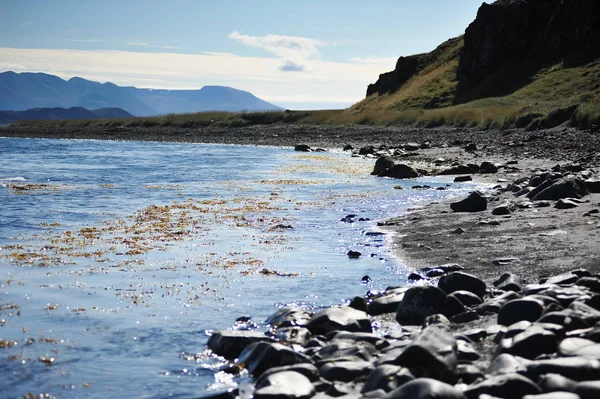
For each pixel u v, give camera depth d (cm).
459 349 646
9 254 1292
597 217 1464
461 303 853
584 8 7150
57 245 1395
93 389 644
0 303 941
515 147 3812
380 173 3033
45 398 622
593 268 1023
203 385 655
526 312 734
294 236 1505
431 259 1202
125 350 755
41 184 2705
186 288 1038
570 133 4062
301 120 8438
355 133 6319
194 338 799
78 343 776
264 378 616
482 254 1206
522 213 1633
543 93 6381
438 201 2088
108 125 9912
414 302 854
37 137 7731
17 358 723
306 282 1074
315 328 800
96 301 958
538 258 1130
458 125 5906
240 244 1409
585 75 6444
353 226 1636
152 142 6619
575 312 678
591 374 531
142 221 1742
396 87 9294
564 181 1797
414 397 516
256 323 859
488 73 7712
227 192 2444
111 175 3150
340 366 628
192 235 1525
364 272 1136
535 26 7725
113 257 1273
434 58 9488
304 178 2977
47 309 915
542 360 559
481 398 514
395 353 637
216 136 7150
